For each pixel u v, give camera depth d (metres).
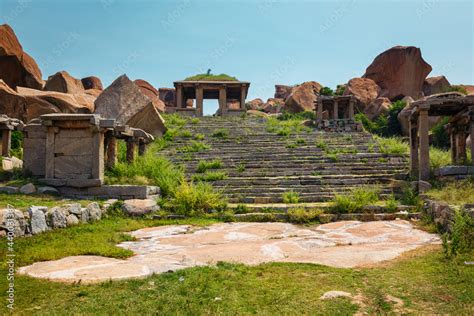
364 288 4.94
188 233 9.31
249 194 13.55
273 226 10.23
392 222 10.24
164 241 8.37
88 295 4.67
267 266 5.99
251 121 27.95
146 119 20.66
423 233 8.77
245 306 4.35
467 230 7.04
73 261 6.35
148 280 5.23
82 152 12.48
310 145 20.47
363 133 23.03
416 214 10.74
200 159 18.30
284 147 20.30
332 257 6.63
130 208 11.41
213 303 4.40
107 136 14.29
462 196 9.73
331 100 30.34
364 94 39.31
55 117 12.19
